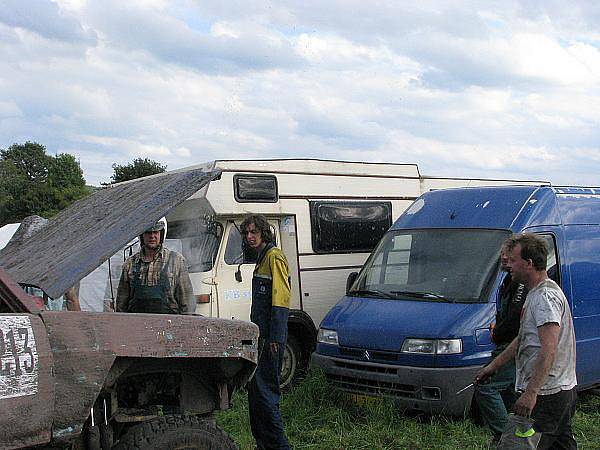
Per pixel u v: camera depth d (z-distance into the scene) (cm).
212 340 419
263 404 577
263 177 979
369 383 746
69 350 350
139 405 447
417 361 712
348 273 1061
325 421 729
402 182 1155
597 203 880
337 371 770
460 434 679
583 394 874
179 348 402
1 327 327
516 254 459
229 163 952
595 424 735
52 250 475
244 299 948
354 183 1087
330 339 787
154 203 443
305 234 1017
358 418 736
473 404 716
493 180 1302
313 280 1020
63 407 344
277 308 579
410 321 739
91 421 408
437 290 783
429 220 867
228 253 941
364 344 748
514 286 573
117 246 401
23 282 421
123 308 570
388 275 845
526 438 434
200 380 461
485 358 715
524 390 454
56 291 378
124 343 375
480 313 731
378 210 1113
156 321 393
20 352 330
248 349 439
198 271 925
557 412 445
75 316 358
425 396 704
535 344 448
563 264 808
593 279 833
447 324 716
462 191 887
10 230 1378
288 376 974
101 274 844
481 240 805
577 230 837
